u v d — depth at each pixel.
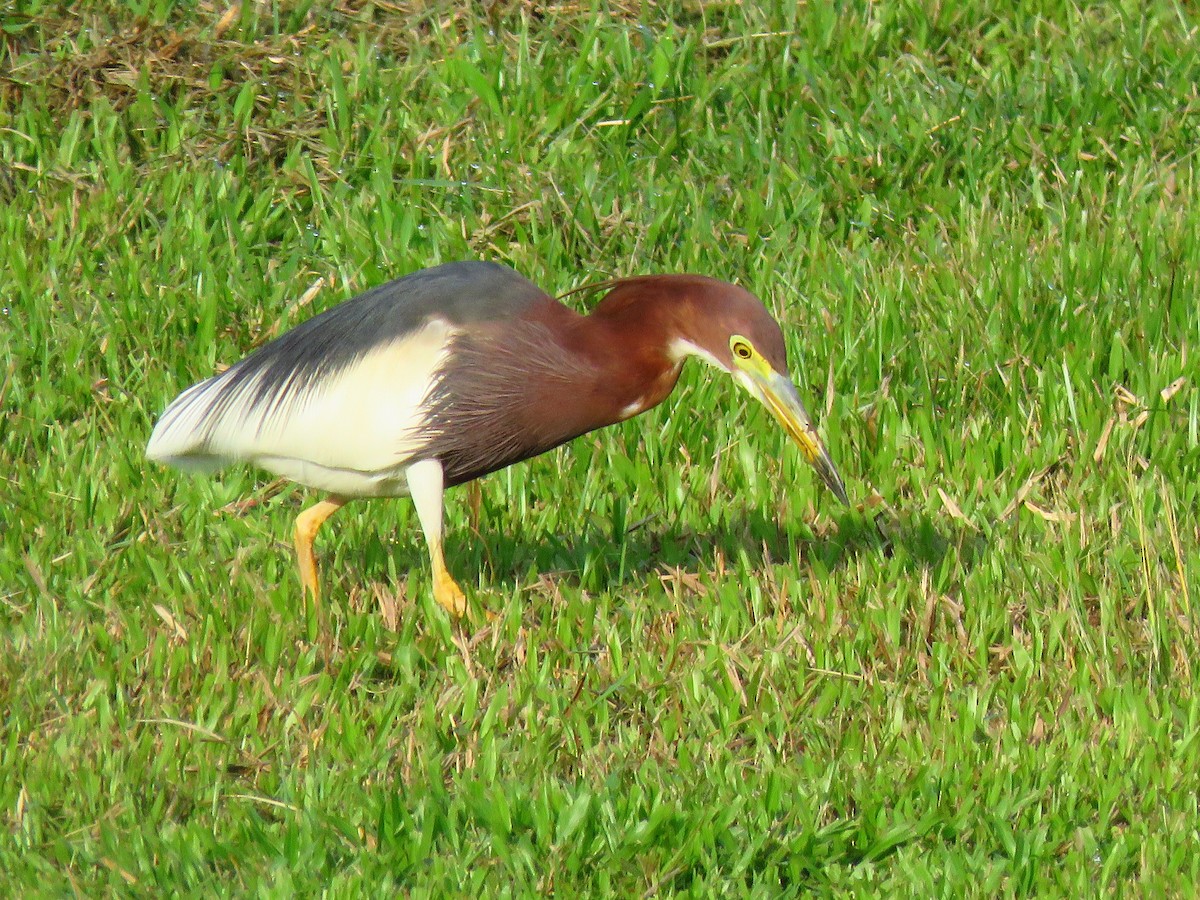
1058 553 9.95
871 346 12.05
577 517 10.72
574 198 13.44
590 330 8.95
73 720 8.41
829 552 10.38
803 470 10.99
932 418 11.46
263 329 12.13
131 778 8.07
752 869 7.74
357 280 12.48
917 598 9.72
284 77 14.30
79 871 7.56
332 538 10.48
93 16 14.50
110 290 12.48
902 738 8.56
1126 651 9.16
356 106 14.04
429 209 13.34
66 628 9.27
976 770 8.22
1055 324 12.16
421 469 9.09
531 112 14.14
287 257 13.05
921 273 12.81
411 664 9.15
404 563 10.39
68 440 11.10
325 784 8.05
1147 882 7.47
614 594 9.97
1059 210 13.73
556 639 9.30
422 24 15.12
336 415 8.97
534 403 8.95
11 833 7.71
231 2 14.91
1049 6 15.97
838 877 7.66
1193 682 9.01
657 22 15.29
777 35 15.07
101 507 10.46
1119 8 15.87
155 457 9.53
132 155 13.81
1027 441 11.23
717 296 8.77
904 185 13.99
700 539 10.55
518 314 8.95
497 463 9.25
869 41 15.23
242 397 9.19
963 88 14.73
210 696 8.76
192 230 12.91
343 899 7.27
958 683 9.12
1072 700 8.84
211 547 10.34
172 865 7.50
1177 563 9.78
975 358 11.89
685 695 8.89
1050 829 7.92
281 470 9.38
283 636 9.27
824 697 8.84
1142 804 8.04
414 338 8.91
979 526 10.55
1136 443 11.23
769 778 8.01
